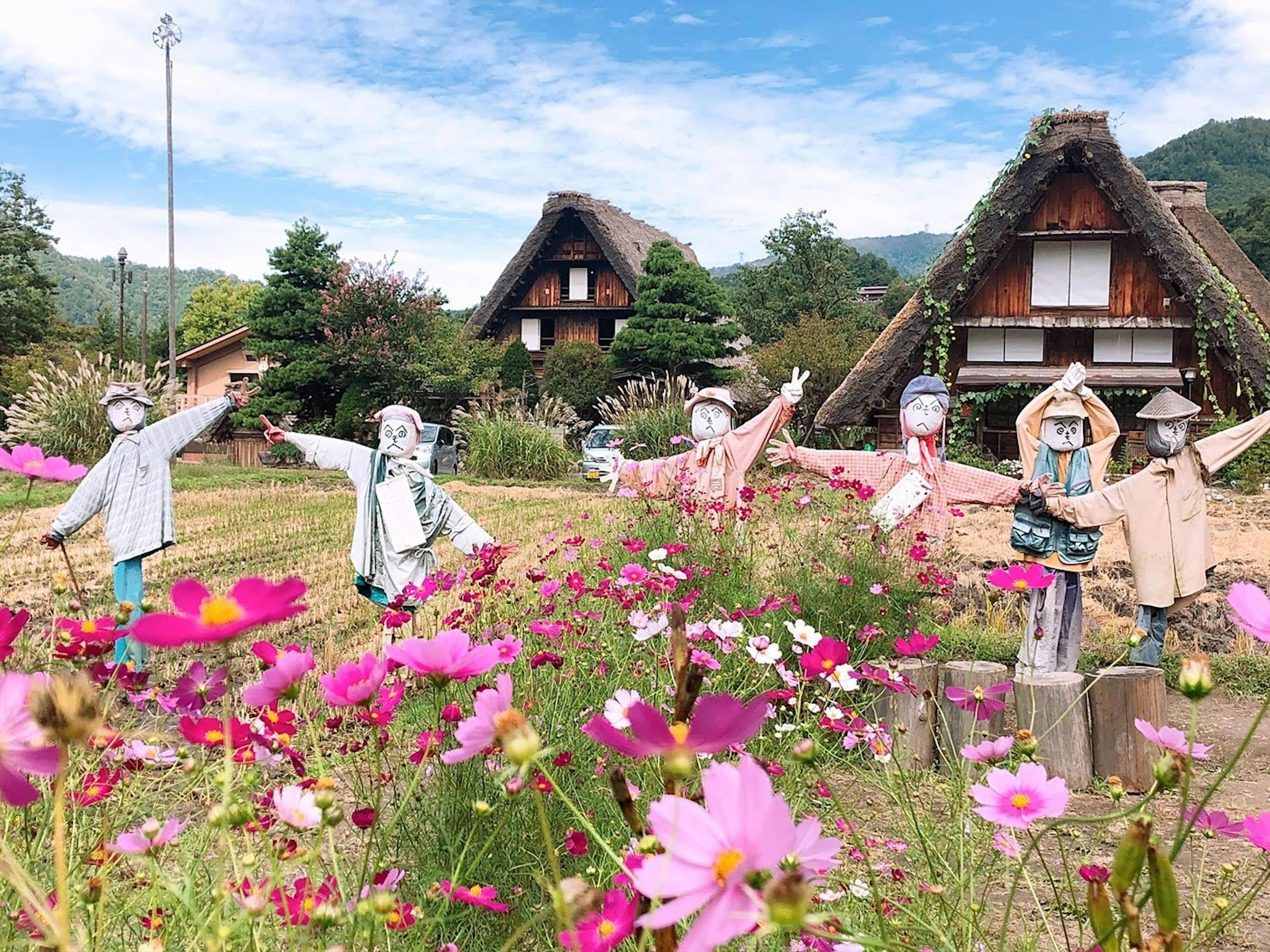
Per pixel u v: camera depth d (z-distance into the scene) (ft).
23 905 4.47
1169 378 53.36
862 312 139.23
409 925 4.48
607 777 7.71
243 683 15.19
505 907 4.55
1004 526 32.12
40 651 7.45
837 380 79.25
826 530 17.62
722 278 177.27
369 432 89.30
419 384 90.38
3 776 2.52
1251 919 9.07
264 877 5.45
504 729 2.74
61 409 58.65
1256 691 18.31
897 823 7.90
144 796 6.19
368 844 4.45
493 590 11.12
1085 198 55.36
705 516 17.57
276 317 92.43
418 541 16.60
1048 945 7.58
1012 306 56.75
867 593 15.12
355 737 8.20
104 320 180.86
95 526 38.99
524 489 59.88
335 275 89.04
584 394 88.48
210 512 44.24
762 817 2.11
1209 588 24.27
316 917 3.65
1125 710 13.97
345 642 19.69
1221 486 50.70
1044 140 53.16
